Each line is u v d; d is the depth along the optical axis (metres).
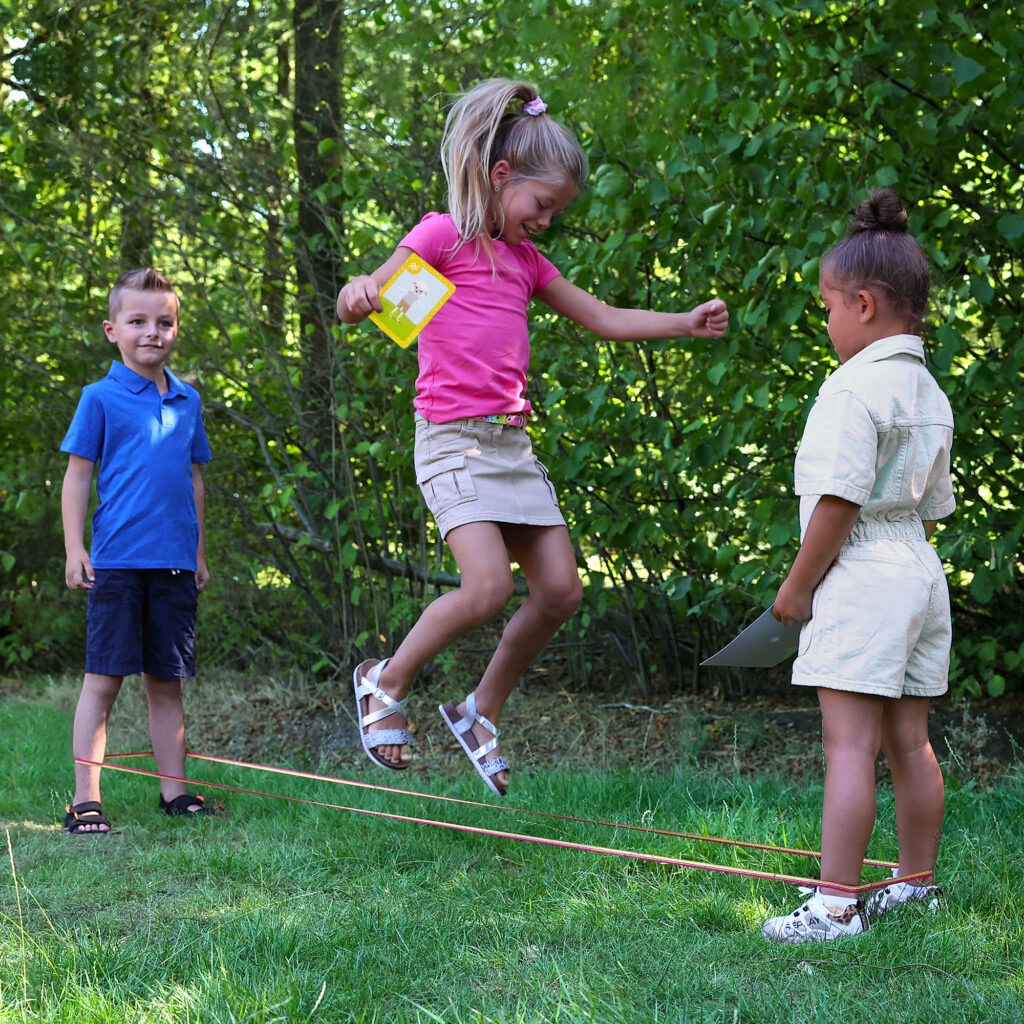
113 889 2.79
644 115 3.99
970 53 3.41
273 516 5.18
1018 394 3.65
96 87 5.52
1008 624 4.36
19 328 5.79
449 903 2.62
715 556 4.20
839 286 2.52
